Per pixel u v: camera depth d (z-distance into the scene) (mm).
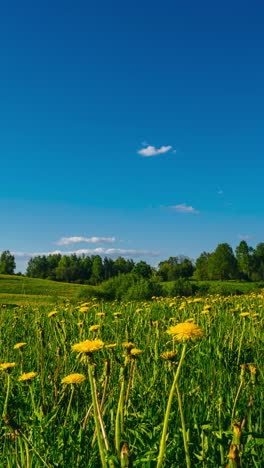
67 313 12227
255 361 6078
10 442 3693
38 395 4746
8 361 6434
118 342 7141
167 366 5129
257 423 3650
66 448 3445
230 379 5273
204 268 150625
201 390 4988
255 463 3029
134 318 11016
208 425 3260
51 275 186875
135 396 4512
